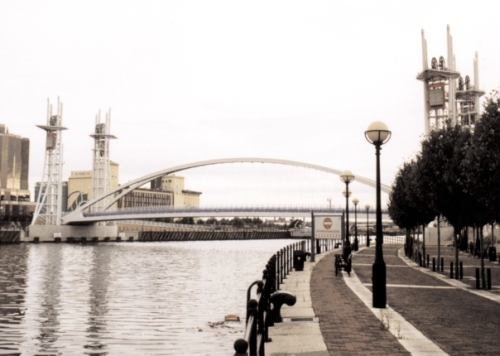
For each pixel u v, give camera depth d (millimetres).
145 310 27188
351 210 106750
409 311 14258
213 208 118125
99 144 153000
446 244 66750
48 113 143375
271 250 108438
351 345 9828
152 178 133625
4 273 51250
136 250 103812
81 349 18797
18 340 20203
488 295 18125
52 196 143375
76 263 66062
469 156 19703
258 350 8445
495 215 20766
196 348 18547
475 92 89625
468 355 9172
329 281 22172
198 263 67438
